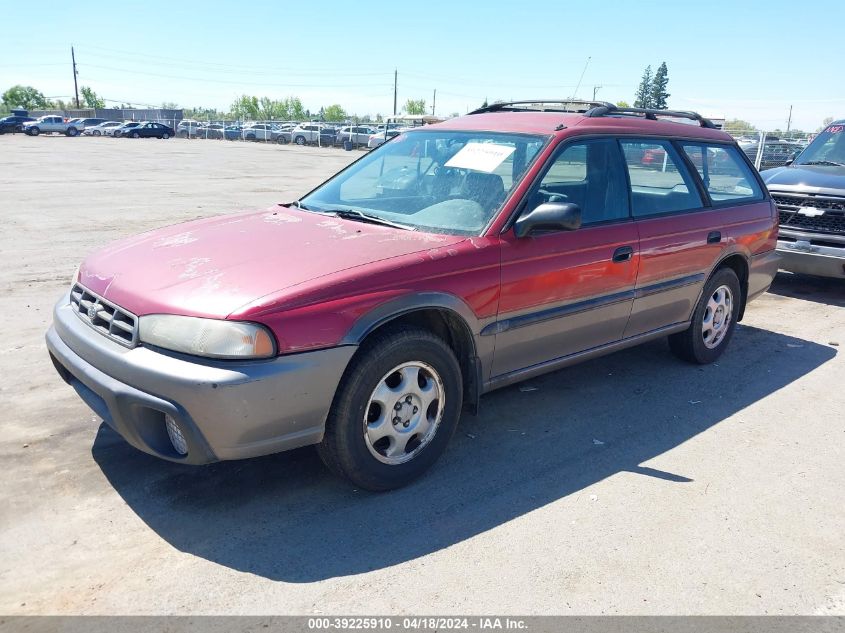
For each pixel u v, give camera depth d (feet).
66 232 33.88
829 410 15.46
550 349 13.46
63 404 14.07
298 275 10.15
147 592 8.78
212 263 10.75
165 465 11.81
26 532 9.87
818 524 10.94
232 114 360.07
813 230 25.18
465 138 14.37
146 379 9.46
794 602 9.11
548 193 12.92
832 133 29.40
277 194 53.57
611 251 13.89
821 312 24.22
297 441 10.02
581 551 9.98
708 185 17.19
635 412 14.97
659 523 10.77
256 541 9.90
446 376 11.50
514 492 11.51
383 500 11.10
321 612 8.55
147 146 135.33
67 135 184.03
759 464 12.84
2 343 17.58
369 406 10.59
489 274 11.77
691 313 16.89
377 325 10.34
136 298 10.05
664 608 8.88
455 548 9.93
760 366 18.20
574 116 14.61
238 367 9.28
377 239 11.68
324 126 174.81
